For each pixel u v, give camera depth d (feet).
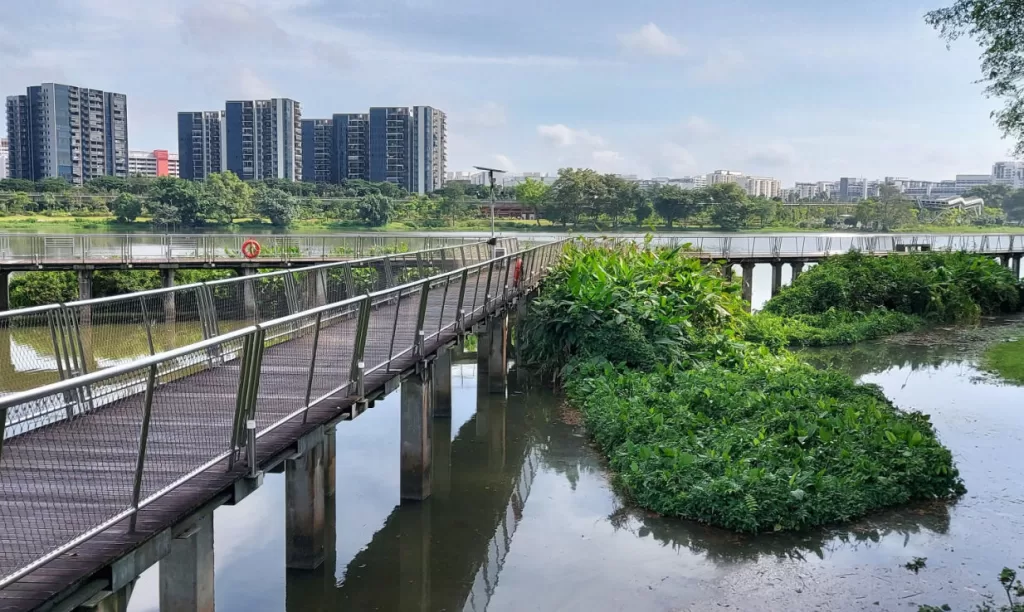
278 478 40.57
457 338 39.99
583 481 38.88
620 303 62.08
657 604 26.48
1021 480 37.81
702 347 62.34
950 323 95.61
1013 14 44.96
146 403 15.33
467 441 47.26
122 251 94.32
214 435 18.72
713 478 34.60
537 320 63.21
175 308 27.66
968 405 53.16
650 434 41.39
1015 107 48.14
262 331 19.17
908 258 109.19
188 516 17.02
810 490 33.68
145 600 27.30
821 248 121.29
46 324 21.75
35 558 14.03
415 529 33.60
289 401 23.08
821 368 67.97
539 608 26.35
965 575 28.19
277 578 28.96
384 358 30.32
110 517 15.28
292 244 105.91
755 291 148.66
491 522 34.30
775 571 28.63
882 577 28.07
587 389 52.85
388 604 27.30
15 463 14.29
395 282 51.11
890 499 34.27
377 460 42.78
